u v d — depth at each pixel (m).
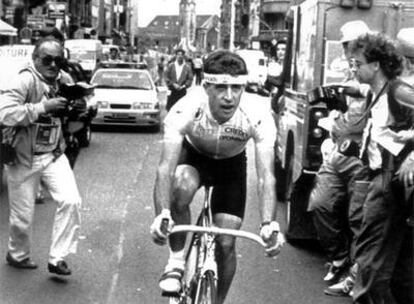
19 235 7.45
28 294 6.82
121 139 19.00
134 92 21.17
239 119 5.18
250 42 76.75
